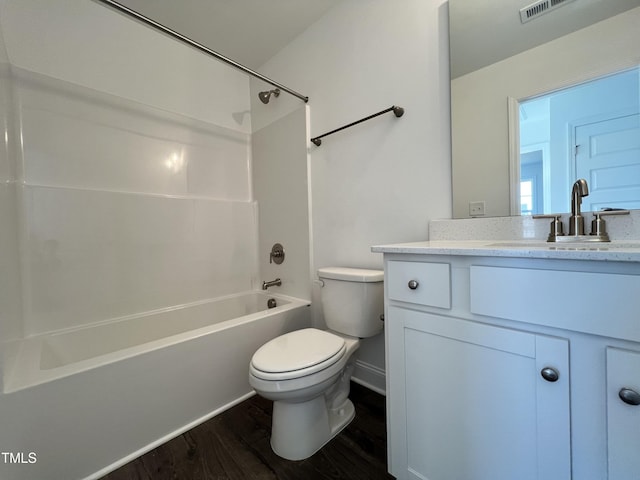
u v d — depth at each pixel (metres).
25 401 0.89
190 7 1.62
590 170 0.93
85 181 1.54
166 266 1.84
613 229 0.89
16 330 1.26
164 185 1.84
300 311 1.79
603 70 0.91
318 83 1.76
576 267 0.58
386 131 1.44
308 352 1.11
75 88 1.51
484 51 1.13
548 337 0.62
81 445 0.99
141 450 1.12
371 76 1.49
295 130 1.90
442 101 1.24
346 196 1.64
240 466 1.05
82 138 1.53
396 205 1.41
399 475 0.91
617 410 0.54
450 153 1.23
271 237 2.17
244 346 1.48
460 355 0.75
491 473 0.71
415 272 0.84
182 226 1.91
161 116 1.83
